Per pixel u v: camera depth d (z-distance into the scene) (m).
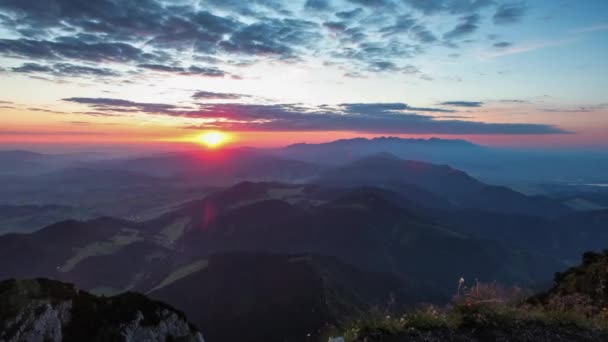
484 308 6.68
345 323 6.62
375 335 6.03
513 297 7.70
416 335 6.04
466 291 7.12
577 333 6.24
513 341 5.90
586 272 10.34
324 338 6.44
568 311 6.96
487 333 6.14
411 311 6.76
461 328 6.34
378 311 6.63
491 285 7.37
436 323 6.39
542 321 6.62
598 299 8.48
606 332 6.26
